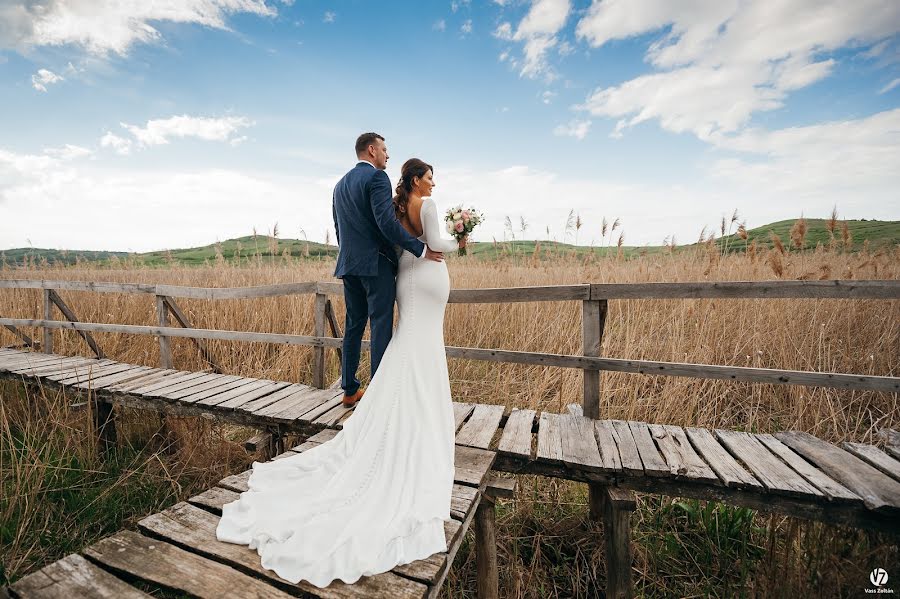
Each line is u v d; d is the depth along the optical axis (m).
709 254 6.25
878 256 6.09
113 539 1.75
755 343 3.98
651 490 2.29
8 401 4.22
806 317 4.45
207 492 2.08
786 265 5.71
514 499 3.18
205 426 3.82
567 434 2.74
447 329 5.42
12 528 2.57
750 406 3.77
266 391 3.62
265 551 1.62
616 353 4.13
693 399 3.59
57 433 3.49
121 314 5.76
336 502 1.88
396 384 2.31
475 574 2.74
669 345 4.13
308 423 2.95
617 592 2.30
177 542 1.72
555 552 2.79
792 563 2.40
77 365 4.44
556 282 6.18
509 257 7.81
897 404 3.51
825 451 2.45
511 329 5.18
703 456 2.44
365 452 2.12
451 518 1.87
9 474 2.86
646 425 2.88
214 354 5.20
